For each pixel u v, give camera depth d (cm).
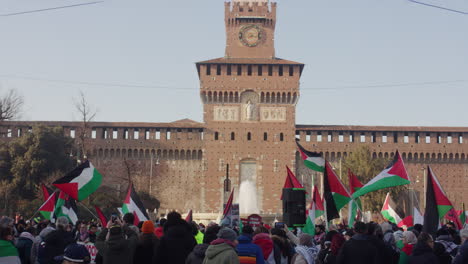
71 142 10988
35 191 9962
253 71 11569
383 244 1798
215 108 11500
